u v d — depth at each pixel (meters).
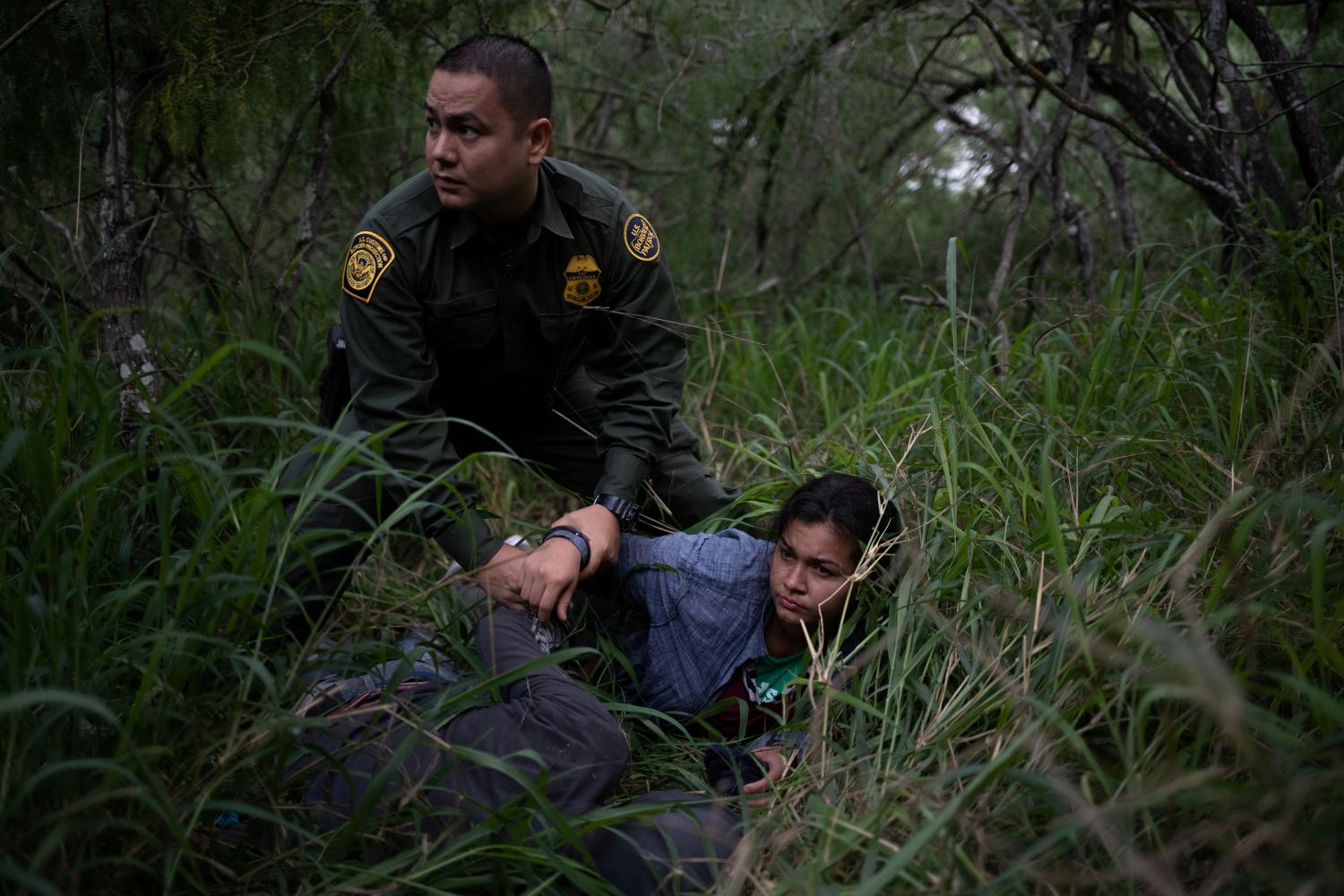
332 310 3.44
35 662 1.58
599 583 2.31
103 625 1.72
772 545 2.27
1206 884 1.46
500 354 2.30
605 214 2.25
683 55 4.49
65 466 1.91
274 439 2.76
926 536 2.26
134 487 2.33
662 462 2.59
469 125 1.93
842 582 2.05
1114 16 3.76
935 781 1.60
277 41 2.83
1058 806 1.62
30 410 2.22
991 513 2.29
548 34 4.09
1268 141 3.90
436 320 2.19
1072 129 4.68
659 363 2.40
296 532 2.12
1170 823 1.58
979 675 1.91
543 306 2.26
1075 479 2.36
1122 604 1.85
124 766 1.49
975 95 5.10
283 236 3.72
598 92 4.91
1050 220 4.14
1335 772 1.45
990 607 2.02
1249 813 1.43
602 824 1.72
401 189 2.17
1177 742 1.73
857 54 4.20
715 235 4.91
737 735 2.23
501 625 2.09
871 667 2.08
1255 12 3.34
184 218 3.24
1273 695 1.77
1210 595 1.72
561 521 2.18
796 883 1.56
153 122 2.74
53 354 1.71
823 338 4.18
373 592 2.64
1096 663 1.81
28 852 1.45
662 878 1.74
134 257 2.65
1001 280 3.52
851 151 4.96
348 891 1.60
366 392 2.15
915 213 5.34
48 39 2.67
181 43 2.62
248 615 1.67
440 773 1.74
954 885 1.51
